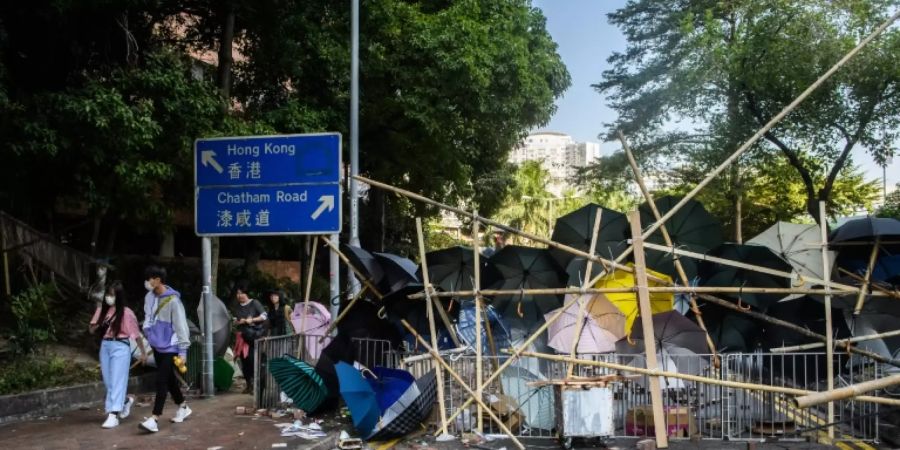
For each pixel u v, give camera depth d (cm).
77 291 1239
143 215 1334
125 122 1064
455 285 888
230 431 777
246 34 1727
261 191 1016
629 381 790
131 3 1227
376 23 1684
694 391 791
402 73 1716
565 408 709
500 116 1875
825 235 789
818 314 819
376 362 893
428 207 2798
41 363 965
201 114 1218
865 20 1850
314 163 1005
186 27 1708
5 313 1119
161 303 787
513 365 812
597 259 777
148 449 691
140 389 1017
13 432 755
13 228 1124
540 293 782
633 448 719
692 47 2031
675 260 820
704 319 860
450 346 884
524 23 1916
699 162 2431
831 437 749
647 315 746
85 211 1641
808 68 1869
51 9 1198
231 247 2633
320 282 2230
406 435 783
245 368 1058
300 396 855
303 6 1642
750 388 697
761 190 3092
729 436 756
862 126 1980
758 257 852
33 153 1084
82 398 907
